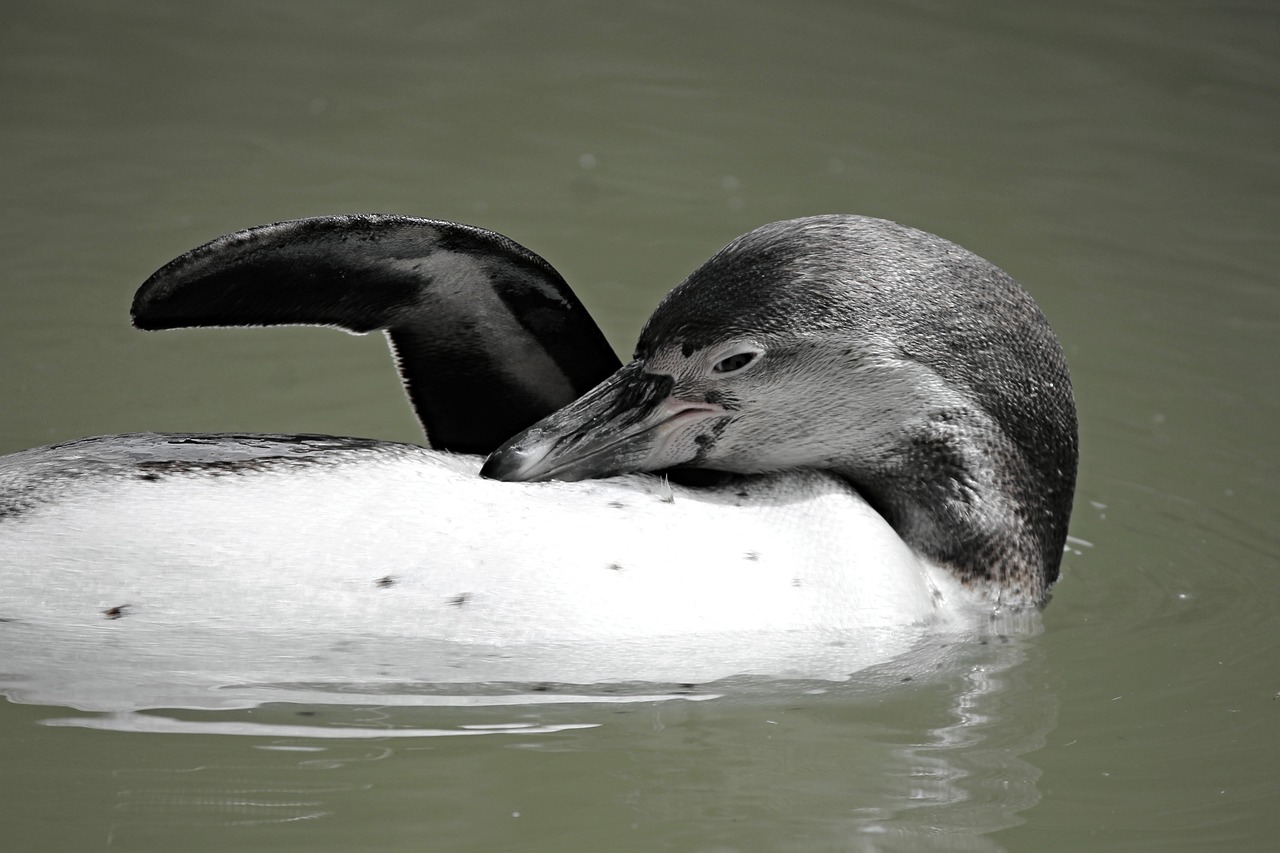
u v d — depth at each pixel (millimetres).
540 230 15328
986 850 7621
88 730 8086
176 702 8180
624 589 8289
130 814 7570
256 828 7523
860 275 8828
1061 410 9414
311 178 16047
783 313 8734
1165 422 12750
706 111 17828
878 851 7555
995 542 9188
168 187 15711
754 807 7855
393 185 16016
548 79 18359
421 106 17656
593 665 8227
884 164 16859
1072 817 7914
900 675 8750
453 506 8383
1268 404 13016
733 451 9125
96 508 8109
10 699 8195
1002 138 17438
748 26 19719
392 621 8094
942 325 8922
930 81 18609
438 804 7754
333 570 8094
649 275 14641
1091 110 18047
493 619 8156
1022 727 8719
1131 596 10367
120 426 11977
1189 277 14938
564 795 7871
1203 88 18484
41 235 14688
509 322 9484
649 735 8336
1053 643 9641
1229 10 20109
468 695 8281
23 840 7359
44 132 16547
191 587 7996
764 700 8523
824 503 8938
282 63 18344
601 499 8633
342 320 9289
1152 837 7766
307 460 8445
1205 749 8570
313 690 8211
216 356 13328
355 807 7703
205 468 8336
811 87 18422
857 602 8656
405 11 19703
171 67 18062
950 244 9250
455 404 9820
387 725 8234
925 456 9023
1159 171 16859
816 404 8914
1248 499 11695
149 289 8586
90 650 8008
